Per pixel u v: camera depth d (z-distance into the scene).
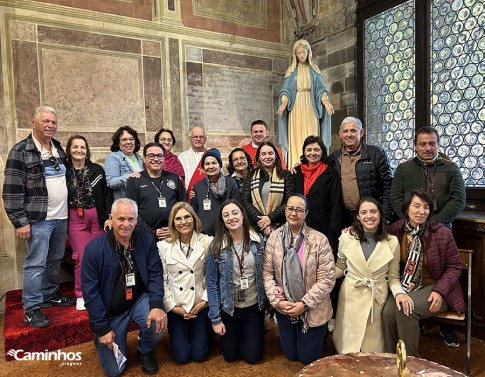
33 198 2.90
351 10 5.03
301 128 4.56
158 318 2.45
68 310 3.25
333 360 1.80
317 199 2.97
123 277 2.50
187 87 5.01
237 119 5.45
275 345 2.92
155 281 2.59
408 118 4.48
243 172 3.54
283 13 5.80
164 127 4.87
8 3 3.84
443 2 4.04
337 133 5.39
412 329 2.42
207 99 5.18
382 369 1.70
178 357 2.65
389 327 2.48
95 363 2.72
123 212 2.38
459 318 2.42
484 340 2.89
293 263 2.52
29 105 3.99
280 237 2.63
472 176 3.83
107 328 2.40
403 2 4.42
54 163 3.05
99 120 4.42
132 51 4.60
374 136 4.91
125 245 2.52
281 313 2.61
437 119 4.15
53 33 4.10
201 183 3.20
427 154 2.76
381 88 4.79
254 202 3.14
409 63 4.43
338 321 2.61
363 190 2.99
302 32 5.71
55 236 3.18
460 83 3.91
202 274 2.71
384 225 2.56
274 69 5.76
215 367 2.62
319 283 2.49
